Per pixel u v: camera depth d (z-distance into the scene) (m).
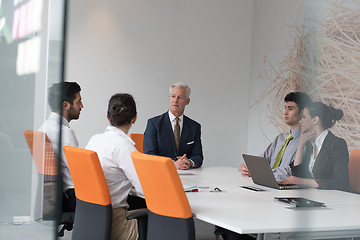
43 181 1.26
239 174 3.98
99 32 6.45
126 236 2.81
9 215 1.33
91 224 2.70
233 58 7.23
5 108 1.31
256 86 7.11
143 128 6.72
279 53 6.49
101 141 2.88
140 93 6.70
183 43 6.93
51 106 1.19
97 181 2.59
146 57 6.72
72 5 6.32
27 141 1.30
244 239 2.84
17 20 1.31
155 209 2.36
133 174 2.75
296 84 6.00
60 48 1.17
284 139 4.13
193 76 7.01
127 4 6.59
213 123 7.17
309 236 1.10
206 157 7.15
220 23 7.15
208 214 2.26
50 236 1.23
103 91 6.48
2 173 1.33
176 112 4.27
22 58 1.31
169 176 2.16
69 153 2.72
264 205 2.56
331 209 1.09
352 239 1.09
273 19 6.67
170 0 6.84
